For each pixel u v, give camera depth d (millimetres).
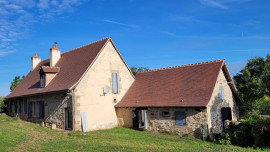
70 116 16453
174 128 15445
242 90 20844
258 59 20781
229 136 13328
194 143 12820
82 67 18125
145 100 17641
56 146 11242
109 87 18828
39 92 19281
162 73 19750
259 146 11773
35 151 10242
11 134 13773
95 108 17547
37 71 26000
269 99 18703
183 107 14969
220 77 16938
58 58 22984
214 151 10570
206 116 13961
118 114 19234
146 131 16844
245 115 19672
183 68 18703
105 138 13703
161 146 11844
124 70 20312
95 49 19328
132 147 11188
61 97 17484
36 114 20906
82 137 13836
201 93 15062
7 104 29312
